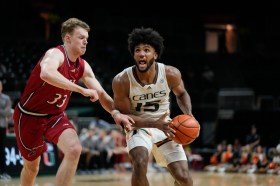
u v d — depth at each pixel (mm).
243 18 30328
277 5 29719
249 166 15547
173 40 28484
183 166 5301
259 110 18312
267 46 28781
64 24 5141
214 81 24469
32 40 22422
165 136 5387
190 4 29734
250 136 16094
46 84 5117
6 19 25266
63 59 5074
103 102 5453
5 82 18172
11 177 11430
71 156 4918
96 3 28156
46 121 5312
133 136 5266
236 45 29828
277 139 17016
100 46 25422
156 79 5227
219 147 17250
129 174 14539
